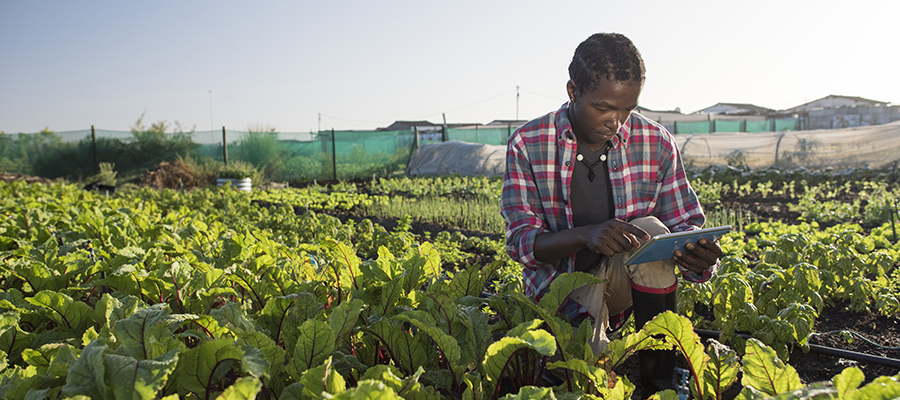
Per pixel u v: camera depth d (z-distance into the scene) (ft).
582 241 6.59
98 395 4.10
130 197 34.40
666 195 8.00
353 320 5.61
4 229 12.99
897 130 55.72
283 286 7.45
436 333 5.32
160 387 3.92
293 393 4.61
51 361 5.26
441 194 43.57
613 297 7.50
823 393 3.55
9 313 6.02
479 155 62.39
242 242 9.53
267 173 71.72
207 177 65.16
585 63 6.49
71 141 72.49
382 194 46.42
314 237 19.38
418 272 7.39
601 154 7.58
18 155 71.26
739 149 63.52
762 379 4.55
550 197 7.71
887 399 3.44
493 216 27.14
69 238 12.85
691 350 5.25
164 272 7.27
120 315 5.86
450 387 5.67
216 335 5.53
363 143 75.51
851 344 9.15
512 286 10.27
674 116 102.99
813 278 9.23
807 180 42.19
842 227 18.53
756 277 9.75
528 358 6.19
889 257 12.00
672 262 6.65
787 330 8.02
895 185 37.86
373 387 3.59
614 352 5.49
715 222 25.53
